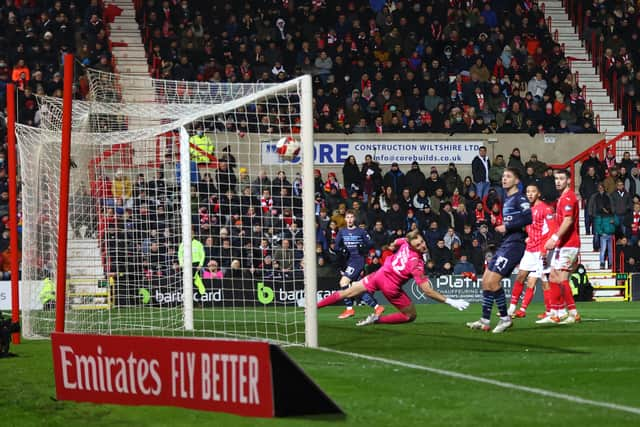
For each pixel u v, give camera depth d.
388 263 30.80
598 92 70.62
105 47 62.94
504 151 63.25
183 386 14.59
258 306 46.72
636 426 13.20
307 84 24.80
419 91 63.69
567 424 13.38
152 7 67.75
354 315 40.78
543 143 63.59
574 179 61.78
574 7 76.38
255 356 13.71
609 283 56.16
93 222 34.97
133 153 37.78
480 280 52.19
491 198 57.69
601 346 24.89
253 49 65.31
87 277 34.84
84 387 15.65
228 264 45.97
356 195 56.31
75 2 66.19
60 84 57.44
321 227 52.00
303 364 20.69
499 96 64.12
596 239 58.00
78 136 32.12
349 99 62.31
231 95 30.89
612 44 71.94
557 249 33.25
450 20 68.94
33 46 60.72
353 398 15.83
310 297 25.12
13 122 28.75
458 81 64.50
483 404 15.11
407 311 31.39
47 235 32.81
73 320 33.69
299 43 66.81
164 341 14.70
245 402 13.96
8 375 19.91
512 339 26.89
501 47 68.25
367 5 70.38
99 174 37.00
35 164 31.22
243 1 68.50
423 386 17.20
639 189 60.03
